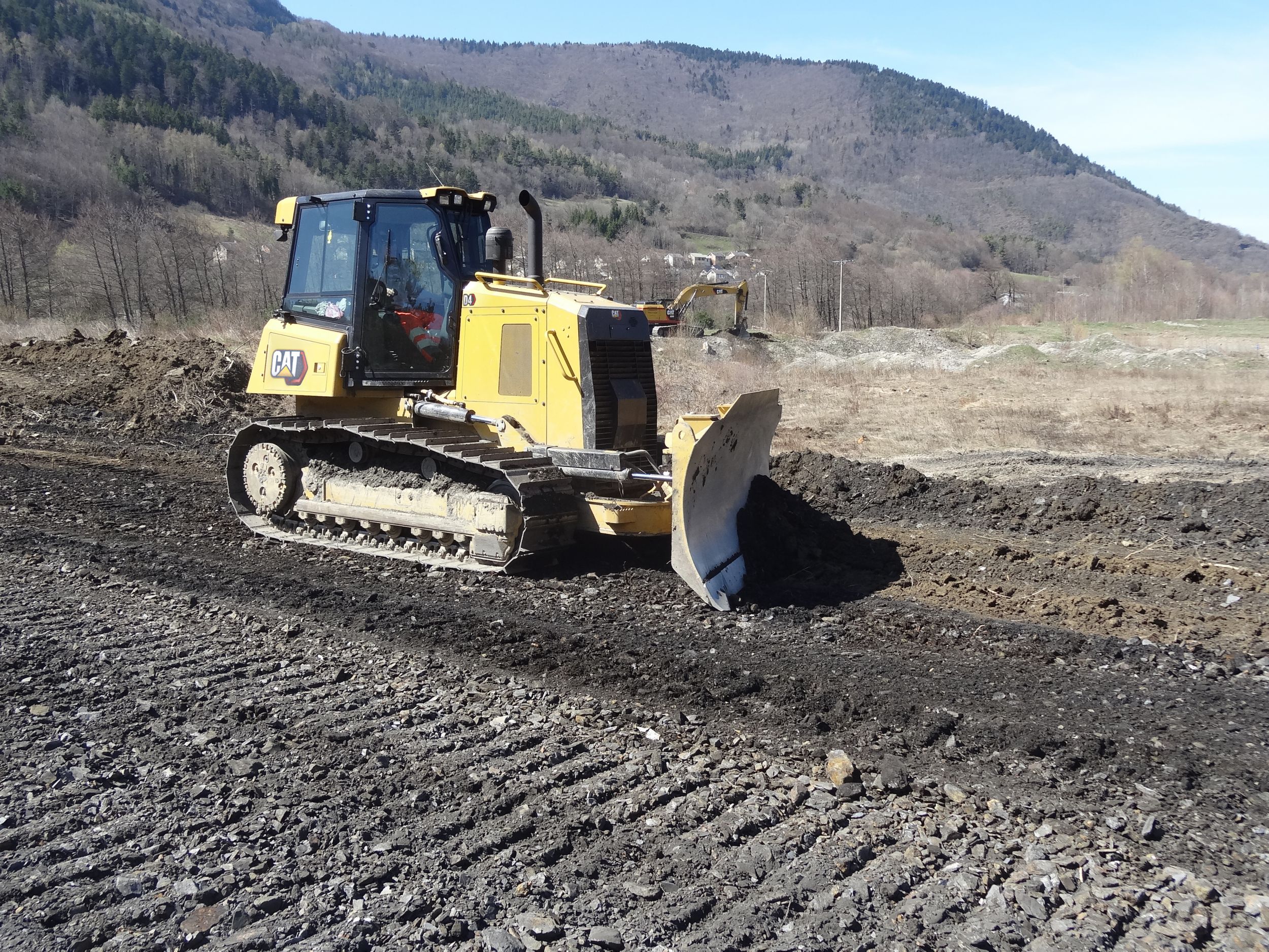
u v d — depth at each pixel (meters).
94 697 5.49
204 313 45.25
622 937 3.56
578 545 8.91
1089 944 3.57
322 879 3.85
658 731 5.22
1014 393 22.72
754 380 24.78
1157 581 8.11
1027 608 7.44
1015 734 5.16
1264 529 9.41
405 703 5.50
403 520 8.72
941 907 3.78
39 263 49.97
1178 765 4.86
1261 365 28.06
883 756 4.97
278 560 8.64
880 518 10.50
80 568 8.05
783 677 5.91
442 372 8.77
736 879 3.93
